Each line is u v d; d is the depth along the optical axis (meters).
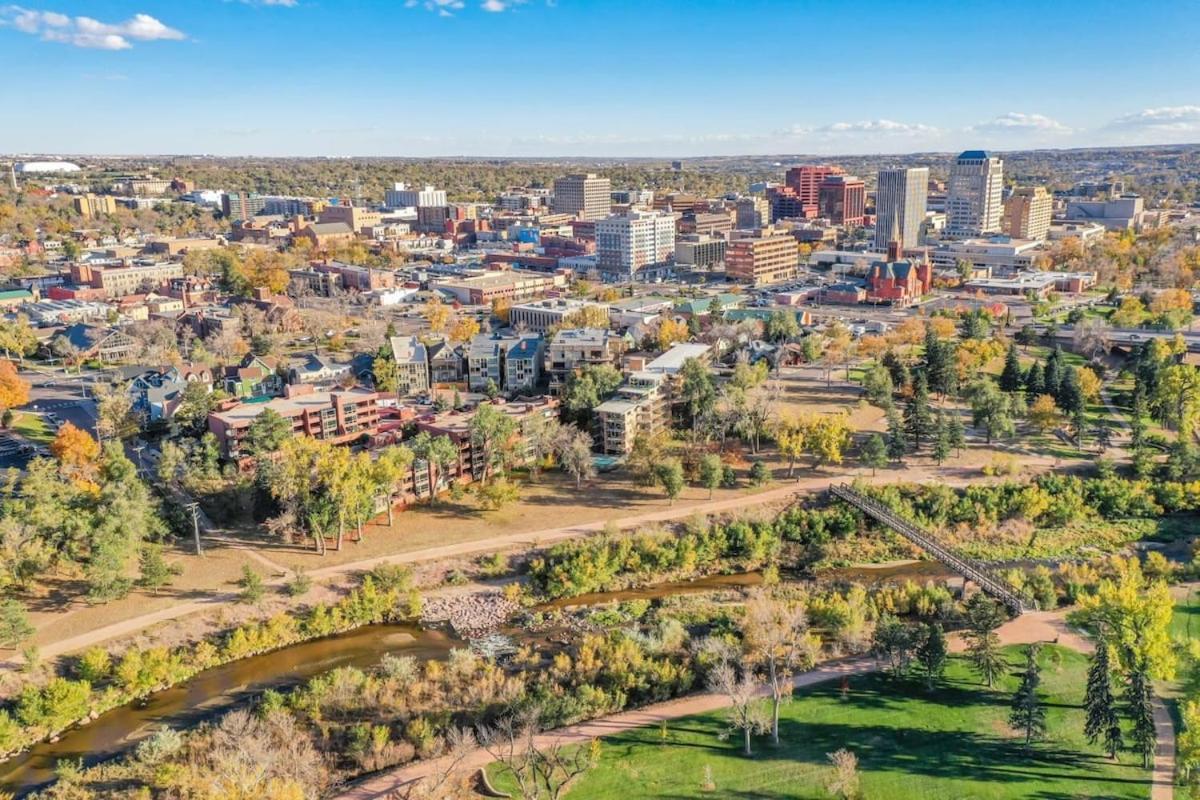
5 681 150.25
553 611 183.00
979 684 147.38
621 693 144.50
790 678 150.25
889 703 143.12
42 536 181.38
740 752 131.88
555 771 127.38
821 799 121.25
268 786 118.50
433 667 154.00
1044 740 132.88
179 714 149.00
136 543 183.25
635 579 194.50
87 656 152.75
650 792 123.38
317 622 172.38
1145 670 138.38
